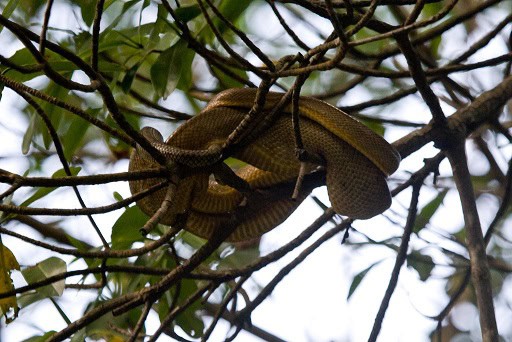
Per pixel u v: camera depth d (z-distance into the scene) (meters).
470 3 13.55
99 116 11.20
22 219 12.98
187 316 10.54
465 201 9.96
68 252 7.42
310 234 9.97
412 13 7.64
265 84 7.40
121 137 7.76
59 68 9.21
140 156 8.51
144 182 8.77
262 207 9.57
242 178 9.38
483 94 10.70
